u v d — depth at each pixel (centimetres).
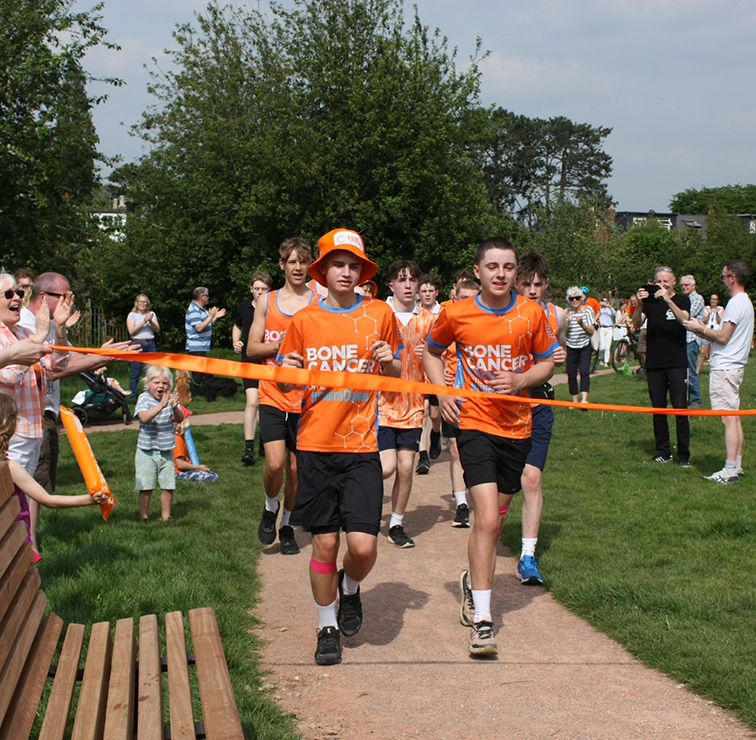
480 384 442
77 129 2153
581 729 339
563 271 3941
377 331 417
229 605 476
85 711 272
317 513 405
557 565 562
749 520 668
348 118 2795
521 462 449
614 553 593
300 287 615
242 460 970
